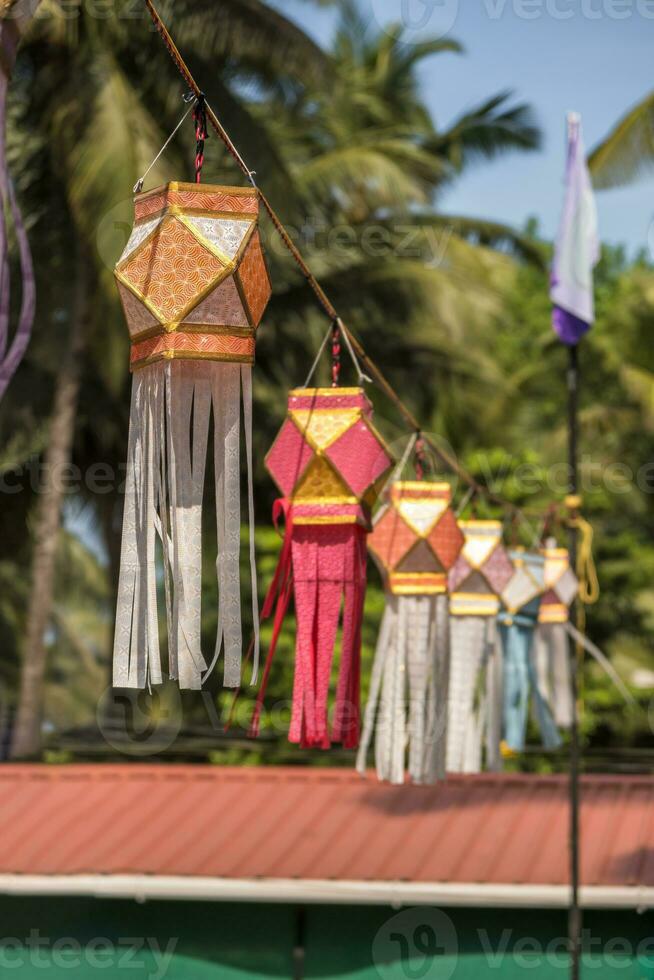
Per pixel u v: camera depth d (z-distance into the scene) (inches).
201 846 439.5
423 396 927.7
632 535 939.3
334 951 425.1
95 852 434.9
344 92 979.3
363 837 446.0
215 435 142.5
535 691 339.0
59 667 1395.2
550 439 1067.3
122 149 661.9
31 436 844.6
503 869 419.5
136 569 141.5
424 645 243.8
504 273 1117.7
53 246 775.1
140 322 143.2
